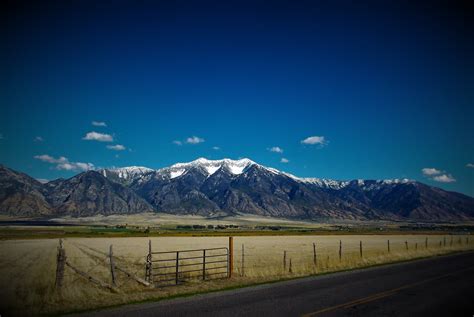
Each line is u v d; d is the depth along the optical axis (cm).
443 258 3400
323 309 1277
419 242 6938
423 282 1911
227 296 1507
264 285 1795
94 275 2191
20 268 2642
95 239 7469
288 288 1703
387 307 1329
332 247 5416
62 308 1296
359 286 1762
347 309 1285
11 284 1838
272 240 7619
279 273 2225
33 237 8056
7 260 3284
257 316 1173
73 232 10750
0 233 9406
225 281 1941
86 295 1523
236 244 6053
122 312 1231
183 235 9556
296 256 3709
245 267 2602
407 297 1513
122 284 1830
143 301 1414
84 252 4181
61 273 1594
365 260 2916
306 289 1675
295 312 1230
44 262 3097
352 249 4906
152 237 8450
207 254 3891
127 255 3747
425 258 3403
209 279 2045
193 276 2158
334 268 2492
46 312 1251
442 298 1509
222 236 9319
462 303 1427
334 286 1761
